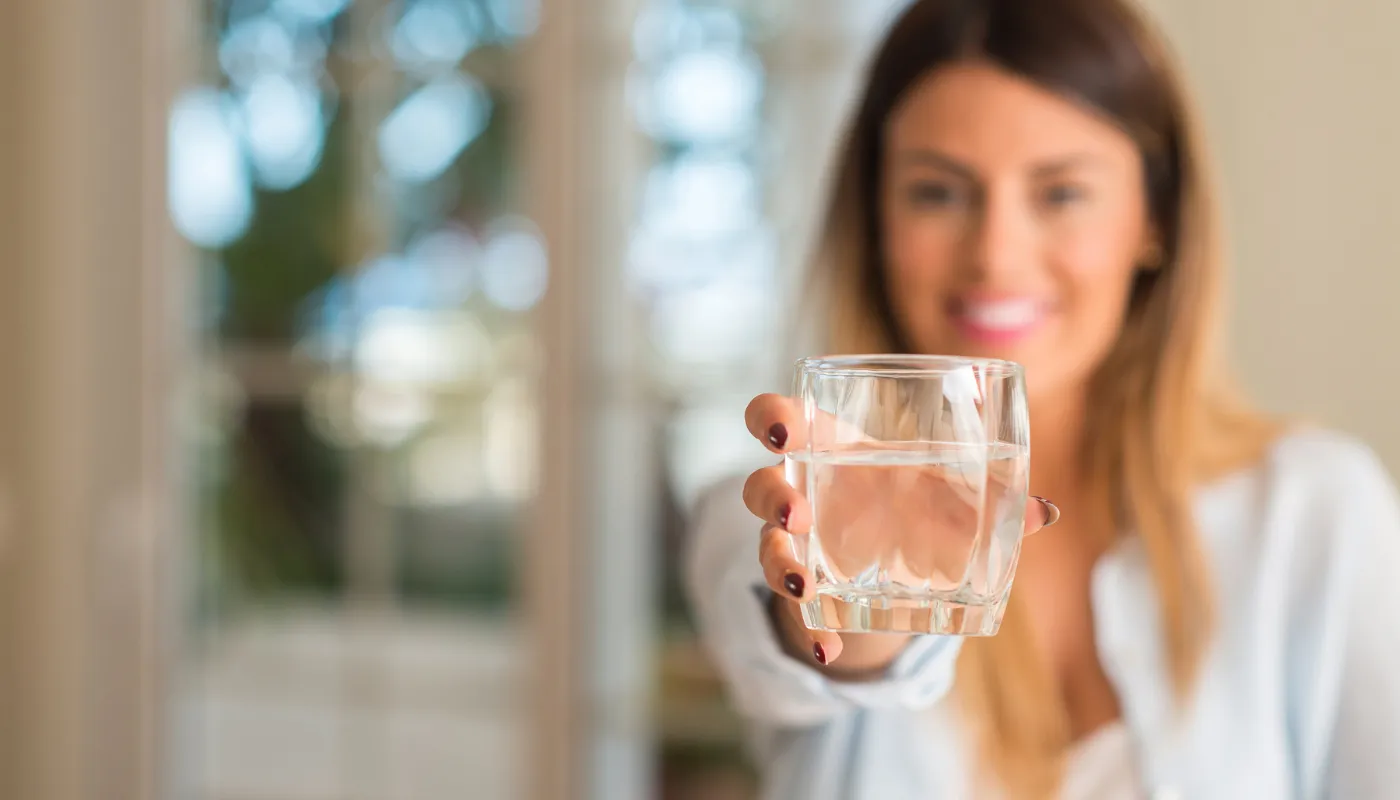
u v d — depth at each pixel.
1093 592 1.22
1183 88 1.16
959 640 0.82
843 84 2.13
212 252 2.52
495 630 2.37
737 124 2.21
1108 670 1.20
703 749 2.22
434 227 2.40
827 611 0.66
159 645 2.49
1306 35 1.92
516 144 2.34
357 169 2.44
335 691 2.45
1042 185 1.09
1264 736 1.21
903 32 1.13
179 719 2.49
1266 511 1.25
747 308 2.21
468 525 2.38
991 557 0.64
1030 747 1.18
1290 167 1.93
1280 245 1.93
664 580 2.25
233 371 2.51
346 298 2.45
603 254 2.28
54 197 2.48
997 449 0.64
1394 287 1.88
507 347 2.35
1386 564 1.23
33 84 2.48
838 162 1.24
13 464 2.50
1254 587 1.23
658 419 2.26
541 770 2.29
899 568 0.64
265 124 2.49
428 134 2.40
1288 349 1.93
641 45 2.27
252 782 2.48
